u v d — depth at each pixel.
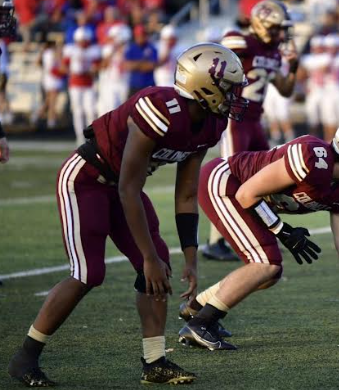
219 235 22.72
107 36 51.88
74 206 12.85
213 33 42.81
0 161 17.62
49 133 56.53
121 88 49.88
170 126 12.11
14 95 60.69
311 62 49.81
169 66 52.66
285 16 22.75
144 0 64.00
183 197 13.18
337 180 13.82
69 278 12.77
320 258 22.61
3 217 28.25
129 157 12.18
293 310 17.39
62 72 50.94
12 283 19.88
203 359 14.27
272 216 13.98
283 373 13.42
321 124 55.84
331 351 14.61
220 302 14.79
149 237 12.34
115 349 14.77
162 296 12.59
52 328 12.87
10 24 17.78
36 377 12.82
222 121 12.89
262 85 22.92
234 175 14.92
